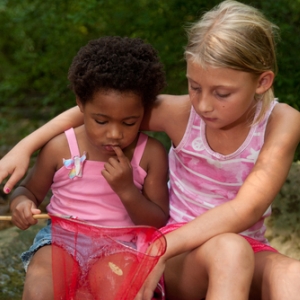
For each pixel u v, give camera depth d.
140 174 2.69
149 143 2.72
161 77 2.59
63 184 2.70
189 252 2.33
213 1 4.48
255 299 2.38
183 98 2.70
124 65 2.41
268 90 2.50
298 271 2.18
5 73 7.95
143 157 2.70
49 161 2.71
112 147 2.52
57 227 2.30
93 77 2.39
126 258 2.18
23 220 2.47
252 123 2.52
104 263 2.23
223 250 2.14
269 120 2.53
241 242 2.16
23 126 6.44
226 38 2.23
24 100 7.11
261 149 2.48
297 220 3.39
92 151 2.68
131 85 2.41
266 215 2.64
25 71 7.36
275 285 2.19
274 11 4.35
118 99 2.40
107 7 5.21
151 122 2.71
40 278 2.38
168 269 2.44
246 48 2.24
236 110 2.31
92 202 2.67
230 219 2.30
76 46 5.74
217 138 2.56
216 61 2.21
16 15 6.85
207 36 2.27
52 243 2.31
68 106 5.68
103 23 5.61
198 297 2.41
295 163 3.59
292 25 4.52
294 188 3.44
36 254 2.54
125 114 2.43
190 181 2.66
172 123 2.67
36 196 2.78
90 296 2.28
